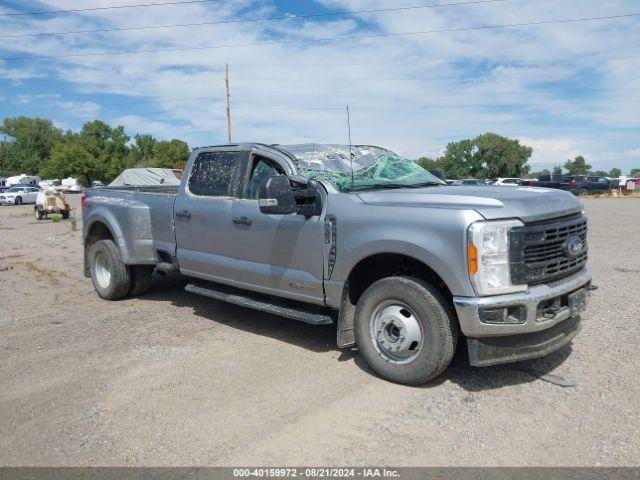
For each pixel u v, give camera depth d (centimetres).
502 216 402
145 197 711
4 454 349
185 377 466
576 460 326
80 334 596
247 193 569
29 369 493
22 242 1506
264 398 421
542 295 407
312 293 502
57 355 529
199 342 561
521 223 406
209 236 603
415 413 391
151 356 521
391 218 438
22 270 1024
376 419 383
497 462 326
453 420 379
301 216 505
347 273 468
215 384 450
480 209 405
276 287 536
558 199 453
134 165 10706
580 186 4506
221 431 371
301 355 516
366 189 520
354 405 406
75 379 467
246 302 554
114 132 10906
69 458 342
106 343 563
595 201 3459
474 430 364
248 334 586
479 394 419
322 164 550
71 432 375
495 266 396
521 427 367
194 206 620
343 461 331
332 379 456
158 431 373
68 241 1527
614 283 789
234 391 436
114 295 746
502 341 407
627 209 2478
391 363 443
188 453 344
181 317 660
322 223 486
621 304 667
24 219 2531
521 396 414
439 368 419
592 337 542
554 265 427
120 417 395
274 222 527
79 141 10538
